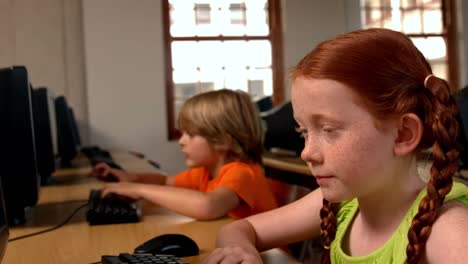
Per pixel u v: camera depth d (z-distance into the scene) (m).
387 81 0.65
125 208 1.41
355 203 0.85
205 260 0.85
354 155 0.65
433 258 0.67
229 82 5.54
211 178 1.75
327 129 0.66
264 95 5.59
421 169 0.73
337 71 0.65
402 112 0.66
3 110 1.40
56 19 5.16
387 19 5.83
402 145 0.67
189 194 1.41
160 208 1.57
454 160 0.67
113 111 5.19
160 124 5.30
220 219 1.39
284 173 3.27
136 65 5.23
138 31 5.22
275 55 5.59
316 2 5.55
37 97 2.24
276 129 3.64
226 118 1.55
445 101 0.67
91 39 5.13
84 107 5.22
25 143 1.40
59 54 5.17
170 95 5.39
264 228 1.04
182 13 5.41
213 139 1.56
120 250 1.08
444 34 5.96
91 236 1.22
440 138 0.67
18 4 5.08
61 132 3.23
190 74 5.45
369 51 0.67
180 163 5.37
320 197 1.02
